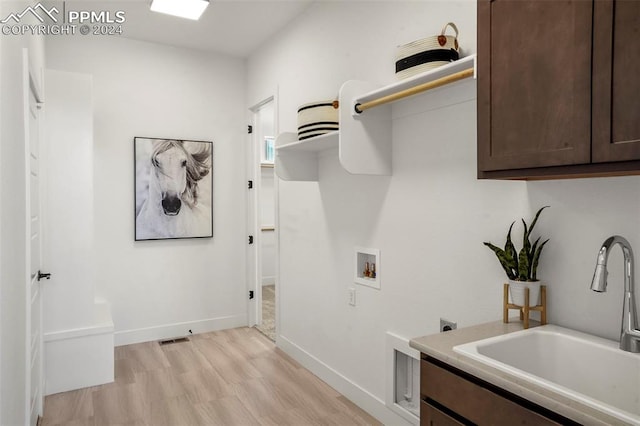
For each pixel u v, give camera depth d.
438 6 2.03
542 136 1.27
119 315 3.73
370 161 2.25
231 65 4.21
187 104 4.00
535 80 1.29
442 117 2.02
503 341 1.41
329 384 2.92
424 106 2.11
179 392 2.80
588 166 1.18
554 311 1.57
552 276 1.58
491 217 1.81
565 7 1.20
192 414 2.52
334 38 2.81
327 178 2.94
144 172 3.79
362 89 2.21
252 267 4.28
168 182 3.90
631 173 1.17
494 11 1.41
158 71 3.86
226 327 4.21
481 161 1.46
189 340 3.86
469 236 1.91
